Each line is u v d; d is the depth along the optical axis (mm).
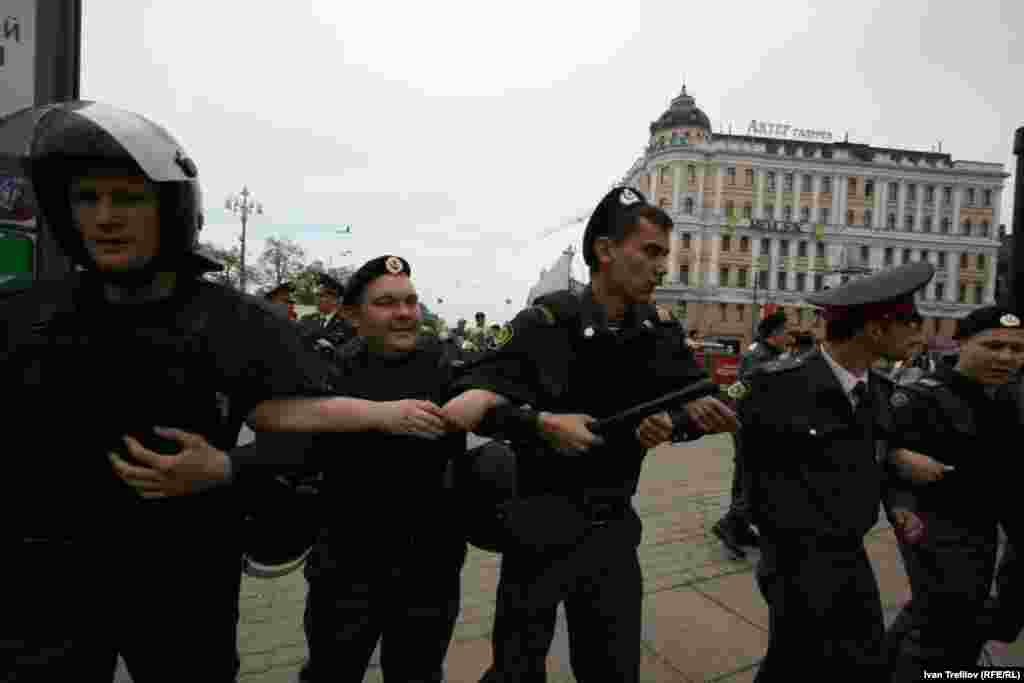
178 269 1163
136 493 1088
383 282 2027
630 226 1451
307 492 1588
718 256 53594
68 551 1064
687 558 3873
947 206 56562
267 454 1153
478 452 1840
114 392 1056
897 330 1854
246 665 2426
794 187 54844
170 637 1151
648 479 6457
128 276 1071
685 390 1393
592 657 1486
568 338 1497
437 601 1920
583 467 1488
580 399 1523
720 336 53281
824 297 1979
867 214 55656
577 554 1463
